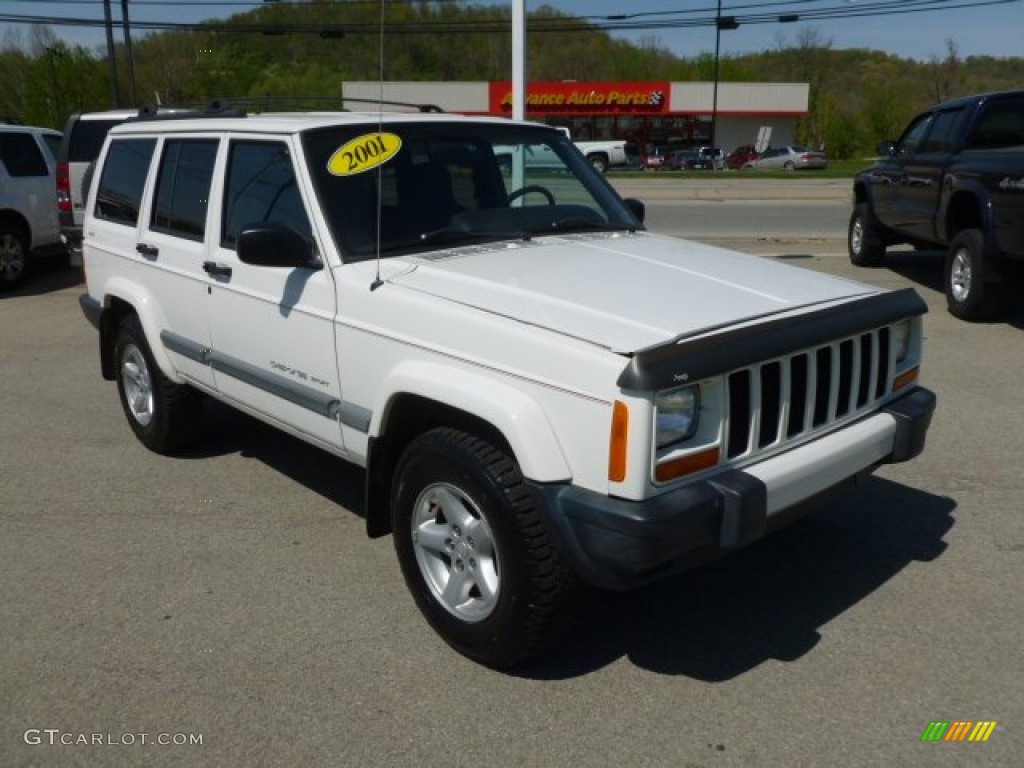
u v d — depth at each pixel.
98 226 6.13
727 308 3.44
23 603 4.12
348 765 3.07
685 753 3.11
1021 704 3.33
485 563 3.49
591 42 93.62
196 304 5.01
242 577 4.34
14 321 10.19
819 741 3.16
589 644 3.78
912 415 3.87
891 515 4.88
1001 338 8.47
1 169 11.83
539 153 5.00
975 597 4.06
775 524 3.36
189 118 5.49
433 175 4.51
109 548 4.65
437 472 3.52
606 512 3.01
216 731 3.25
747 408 3.26
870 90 85.06
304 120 4.57
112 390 7.47
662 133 66.38
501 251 4.16
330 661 3.66
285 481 5.50
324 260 4.09
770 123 66.69
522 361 3.26
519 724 3.27
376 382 3.85
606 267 3.93
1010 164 8.34
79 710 3.38
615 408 2.99
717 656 3.68
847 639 3.77
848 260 13.38
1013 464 5.54
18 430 6.50
